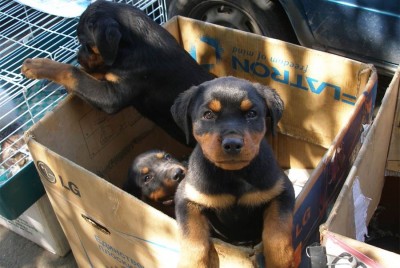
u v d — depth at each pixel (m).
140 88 0.98
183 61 1.00
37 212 1.02
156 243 0.74
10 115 1.10
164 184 0.92
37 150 0.83
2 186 0.91
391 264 0.56
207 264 0.67
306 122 1.04
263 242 0.66
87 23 0.96
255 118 0.68
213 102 0.67
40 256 1.11
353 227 0.75
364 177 0.77
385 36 1.08
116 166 1.08
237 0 1.19
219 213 0.72
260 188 0.69
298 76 0.99
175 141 1.18
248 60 1.05
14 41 1.16
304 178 1.08
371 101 0.87
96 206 0.80
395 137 0.91
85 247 0.95
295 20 1.15
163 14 1.34
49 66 0.97
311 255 0.59
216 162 0.64
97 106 0.96
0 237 1.15
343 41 1.14
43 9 0.98
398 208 1.00
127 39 0.96
